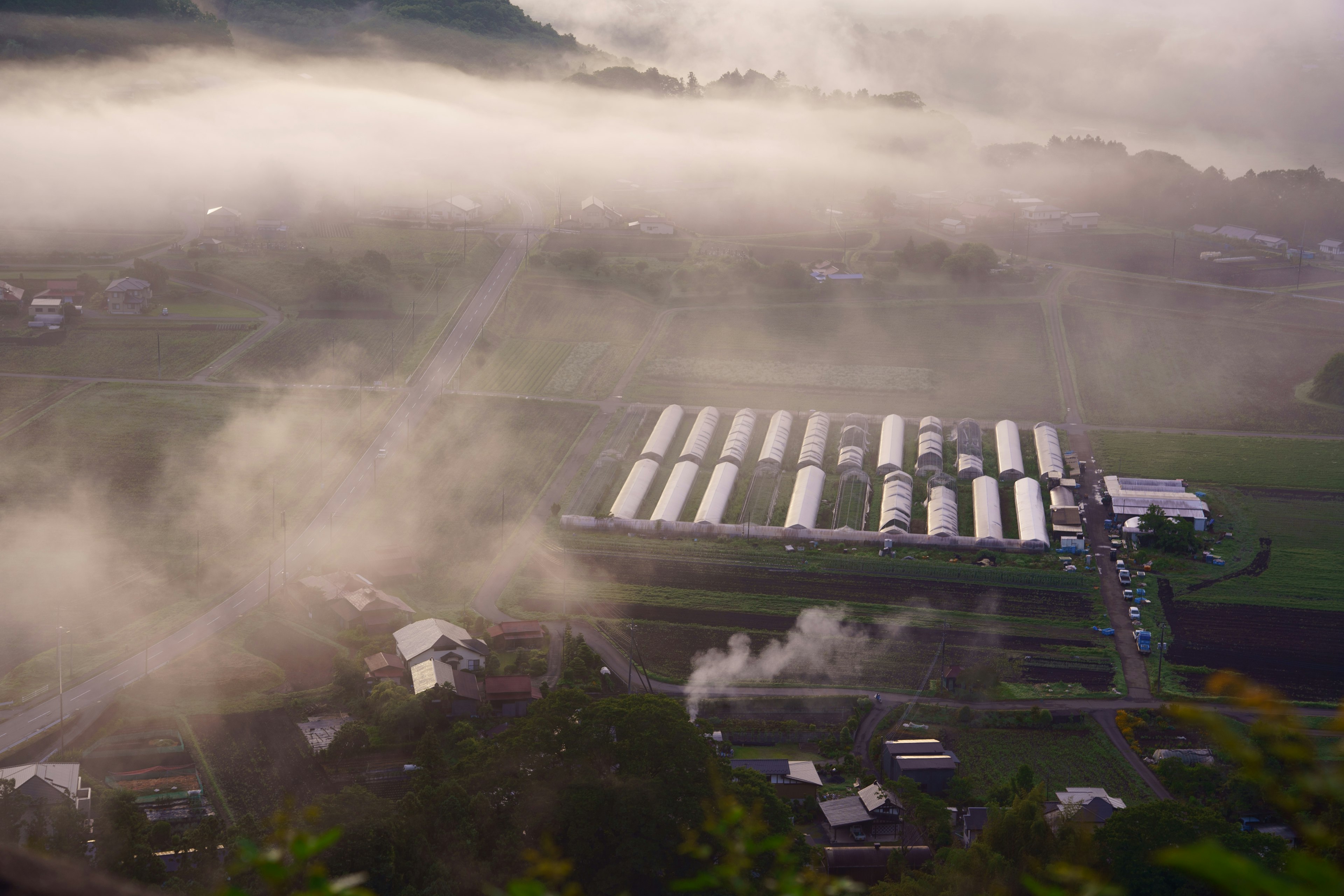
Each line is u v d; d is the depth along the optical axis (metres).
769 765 75.62
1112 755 79.44
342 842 56.03
